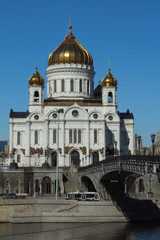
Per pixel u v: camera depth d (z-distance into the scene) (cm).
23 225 11650
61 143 18125
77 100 19038
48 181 16362
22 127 18512
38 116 18325
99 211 12212
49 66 19875
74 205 12250
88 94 19762
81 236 10188
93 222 12131
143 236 10162
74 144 18175
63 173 16738
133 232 10619
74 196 13088
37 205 12338
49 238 9956
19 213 12075
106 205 12244
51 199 12756
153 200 13262
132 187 16838
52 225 11650
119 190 12431
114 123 18575
